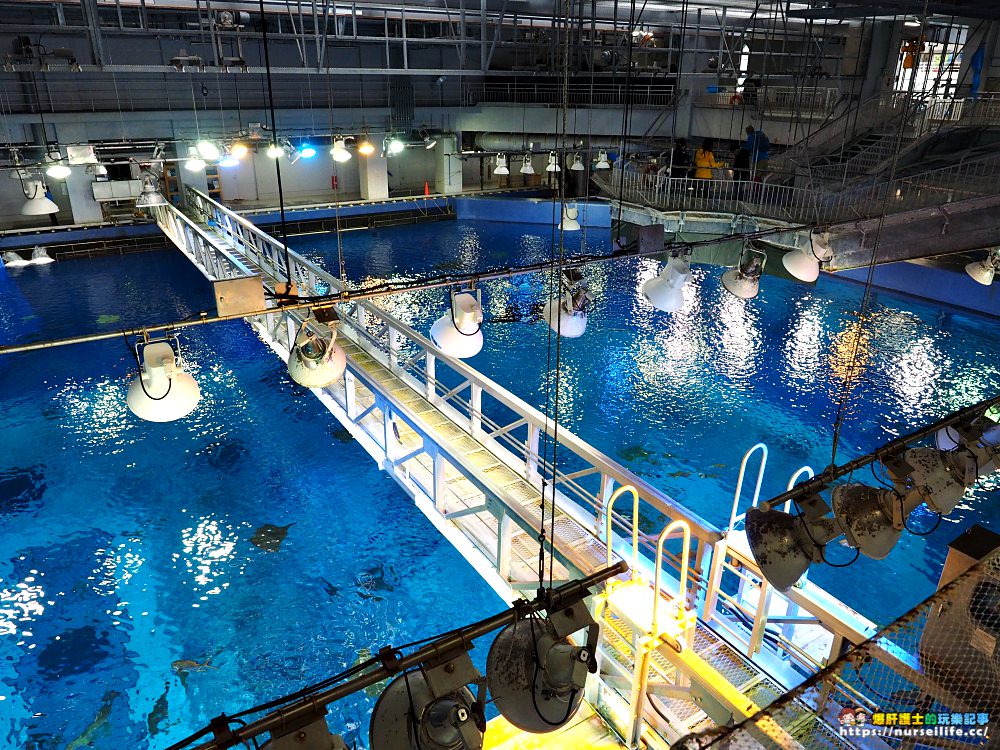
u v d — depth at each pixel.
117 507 10.25
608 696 5.18
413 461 8.75
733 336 15.94
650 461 11.12
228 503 10.34
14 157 18.50
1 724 6.89
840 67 21.02
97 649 7.75
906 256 9.60
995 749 3.49
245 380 14.34
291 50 24.88
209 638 7.91
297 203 26.09
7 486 10.72
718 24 20.72
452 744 2.35
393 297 17.89
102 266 21.62
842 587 8.35
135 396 4.70
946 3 13.45
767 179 16.23
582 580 2.67
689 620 4.76
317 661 7.57
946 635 4.19
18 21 20.59
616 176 16.34
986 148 14.71
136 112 21.97
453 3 19.97
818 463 11.03
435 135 28.19
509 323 16.78
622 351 15.14
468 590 8.59
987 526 9.32
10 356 15.11
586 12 19.52
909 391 13.13
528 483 6.76
